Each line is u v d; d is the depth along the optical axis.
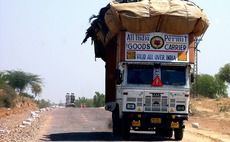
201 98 61.09
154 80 19.25
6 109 48.38
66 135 22.28
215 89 67.50
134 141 19.20
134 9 18.81
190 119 35.81
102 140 19.52
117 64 19.88
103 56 26.27
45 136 21.53
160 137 21.61
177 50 19.30
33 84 89.00
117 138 20.58
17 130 24.11
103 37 22.44
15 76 86.81
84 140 19.56
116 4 19.23
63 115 45.81
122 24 18.91
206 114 40.09
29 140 19.23
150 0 19.39
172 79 19.38
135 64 19.34
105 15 19.88
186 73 19.44
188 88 19.30
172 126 19.25
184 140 20.17
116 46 20.31
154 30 19.17
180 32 19.17
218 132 25.84
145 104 19.20
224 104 49.66
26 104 67.81
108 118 40.75
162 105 19.25
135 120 19.30
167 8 18.84
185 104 19.30
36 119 35.50
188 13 18.91
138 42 19.19
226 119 34.31
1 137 19.81
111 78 22.56
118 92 20.28
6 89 57.12
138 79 19.28
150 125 19.23
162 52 19.23
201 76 68.31
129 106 19.16
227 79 69.44
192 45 19.34
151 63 19.20
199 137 22.48
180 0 19.88
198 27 19.11
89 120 37.25
